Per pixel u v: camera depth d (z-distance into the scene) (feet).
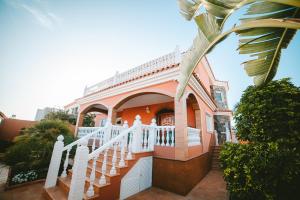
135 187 15.34
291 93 11.15
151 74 22.13
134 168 15.58
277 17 6.12
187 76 7.16
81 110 36.50
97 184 12.34
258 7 6.20
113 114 27.45
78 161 11.09
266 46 6.82
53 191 13.61
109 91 29.37
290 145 9.95
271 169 8.64
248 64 7.60
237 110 14.15
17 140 22.29
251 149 10.37
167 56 22.53
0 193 15.19
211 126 35.29
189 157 17.87
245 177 9.68
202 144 24.53
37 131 23.61
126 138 16.84
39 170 19.43
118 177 13.57
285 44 6.61
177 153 16.76
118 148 19.36
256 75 7.78
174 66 19.70
